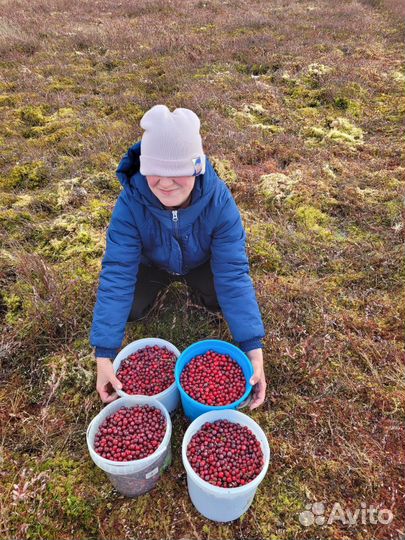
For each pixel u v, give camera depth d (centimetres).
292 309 282
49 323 267
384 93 597
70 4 1087
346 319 279
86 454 215
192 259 239
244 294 218
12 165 431
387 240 343
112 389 239
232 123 511
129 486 191
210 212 210
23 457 215
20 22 906
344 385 242
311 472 208
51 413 232
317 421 228
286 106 569
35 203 374
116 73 673
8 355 256
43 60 727
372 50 755
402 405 233
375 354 259
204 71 670
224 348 232
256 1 1130
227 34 855
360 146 472
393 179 407
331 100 569
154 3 1073
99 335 208
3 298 291
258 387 212
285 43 785
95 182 404
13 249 324
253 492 183
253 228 351
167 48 758
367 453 215
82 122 511
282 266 322
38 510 194
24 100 571
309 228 355
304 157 450
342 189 400
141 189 198
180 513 197
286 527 192
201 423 201
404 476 207
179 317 283
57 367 251
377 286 307
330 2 1094
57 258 326
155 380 223
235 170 420
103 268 218
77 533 191
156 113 165
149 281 265
